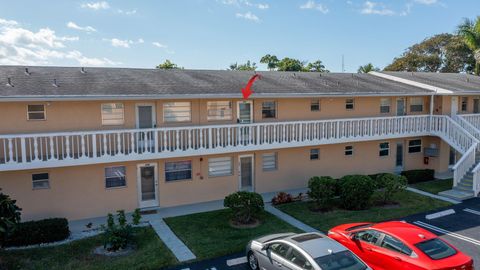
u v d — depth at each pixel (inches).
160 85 700.0
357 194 669.3
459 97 984.9
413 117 895.7
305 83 875.4
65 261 468.8
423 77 1122.0
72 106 619.8
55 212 620.4
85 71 751.7
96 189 645.9
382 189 813.9
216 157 741.9
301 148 823.7
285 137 745.0
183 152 651.5
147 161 680.4
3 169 536.7
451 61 1951.3
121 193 665.6
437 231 577.0
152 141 668.7
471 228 589.3
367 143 904.9
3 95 537.3
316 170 845.2
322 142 780.0
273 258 404.5
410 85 985.5
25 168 547.8
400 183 706.8
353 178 687.1
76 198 632.4
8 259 473.1
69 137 613.3
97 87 639.1
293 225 598.9
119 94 608.1
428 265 360.5
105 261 468.4
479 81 1127.6
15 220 478.6
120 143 625.9
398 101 935.0
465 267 364.5
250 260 450.3
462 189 783.1
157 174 690.2
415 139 978.7
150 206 692.1
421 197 759.7
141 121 674.8
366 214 653.3
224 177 750.5
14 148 582.6
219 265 461.1
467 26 1365.7
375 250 413.7
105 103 644.1
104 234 520.4
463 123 917.2
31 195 602.9
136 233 562.9
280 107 787.4
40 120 600.4
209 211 672.4
